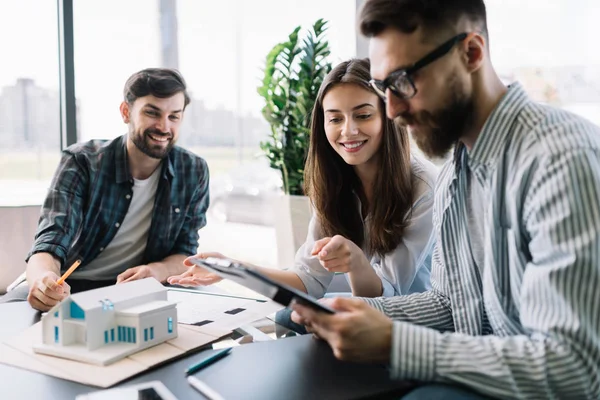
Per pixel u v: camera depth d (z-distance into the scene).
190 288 1.45
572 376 0.67
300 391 0.74
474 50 0.84
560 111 0.84
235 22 2.98
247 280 0.80
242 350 0.90
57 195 1.73
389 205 1.49
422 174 1.54
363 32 0.87
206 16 2.99
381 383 0.77
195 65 3.06
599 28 2.27
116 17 2.63
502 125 0.86
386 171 1.49
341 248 1.28
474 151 0.89
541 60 2.26
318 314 0.76
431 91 0.83
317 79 2.53
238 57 3.05
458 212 1.01
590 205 0.71
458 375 0.71
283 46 2.55
